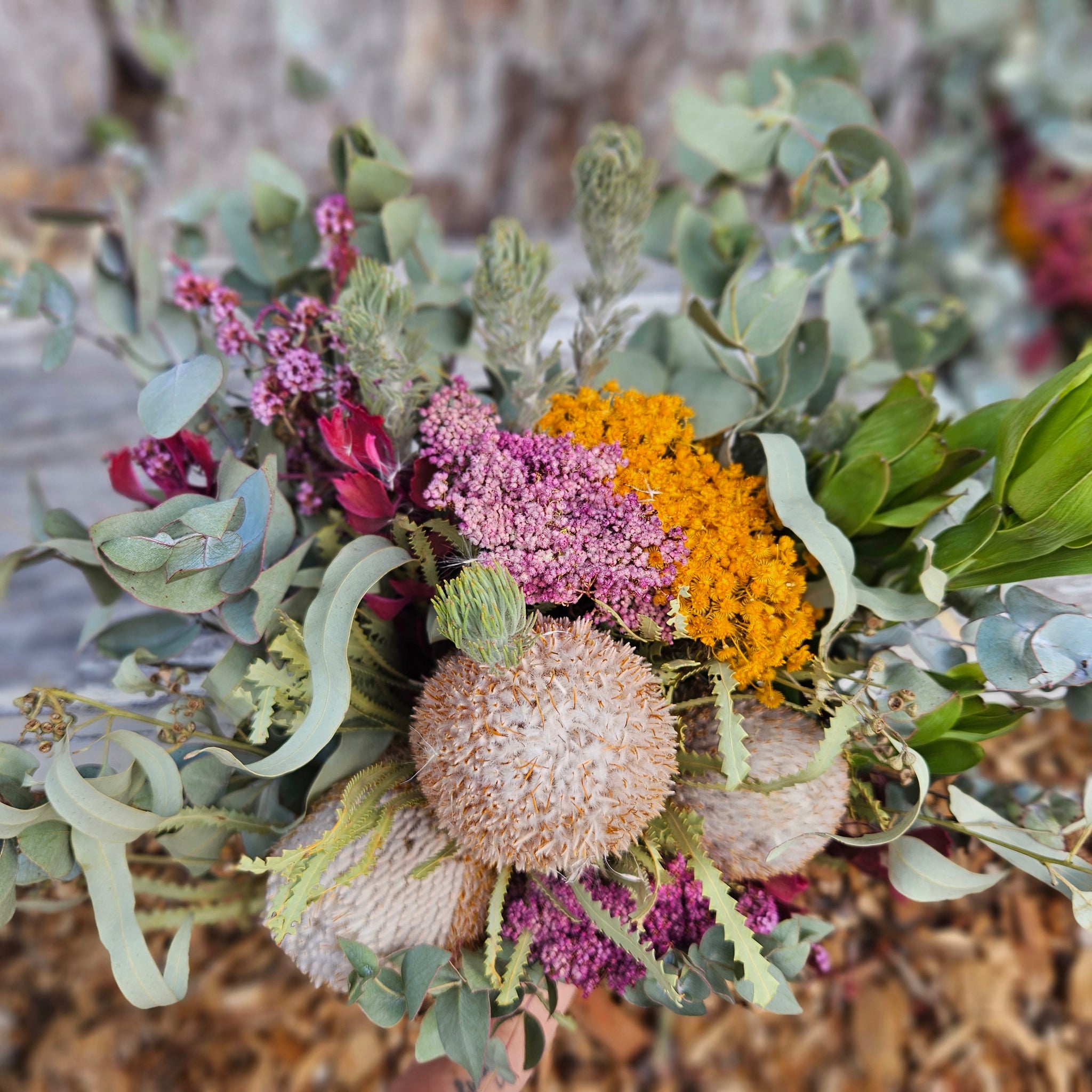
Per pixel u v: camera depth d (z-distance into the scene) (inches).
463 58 46.8
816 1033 28.4
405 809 18.0
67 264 46.3
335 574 17.4
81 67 49.1
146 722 18.2
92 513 25.6
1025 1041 27.6
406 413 18.4
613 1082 27.6
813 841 18.0
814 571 18.4
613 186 18.8
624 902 18.1
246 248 22.7
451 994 17.7
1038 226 38.6
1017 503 17.6
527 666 16.6
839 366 22.5
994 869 22.1
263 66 47.4
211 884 21.1
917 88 43.4
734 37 44.7
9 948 29.0
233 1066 27.4
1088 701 19.0
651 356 21.2
